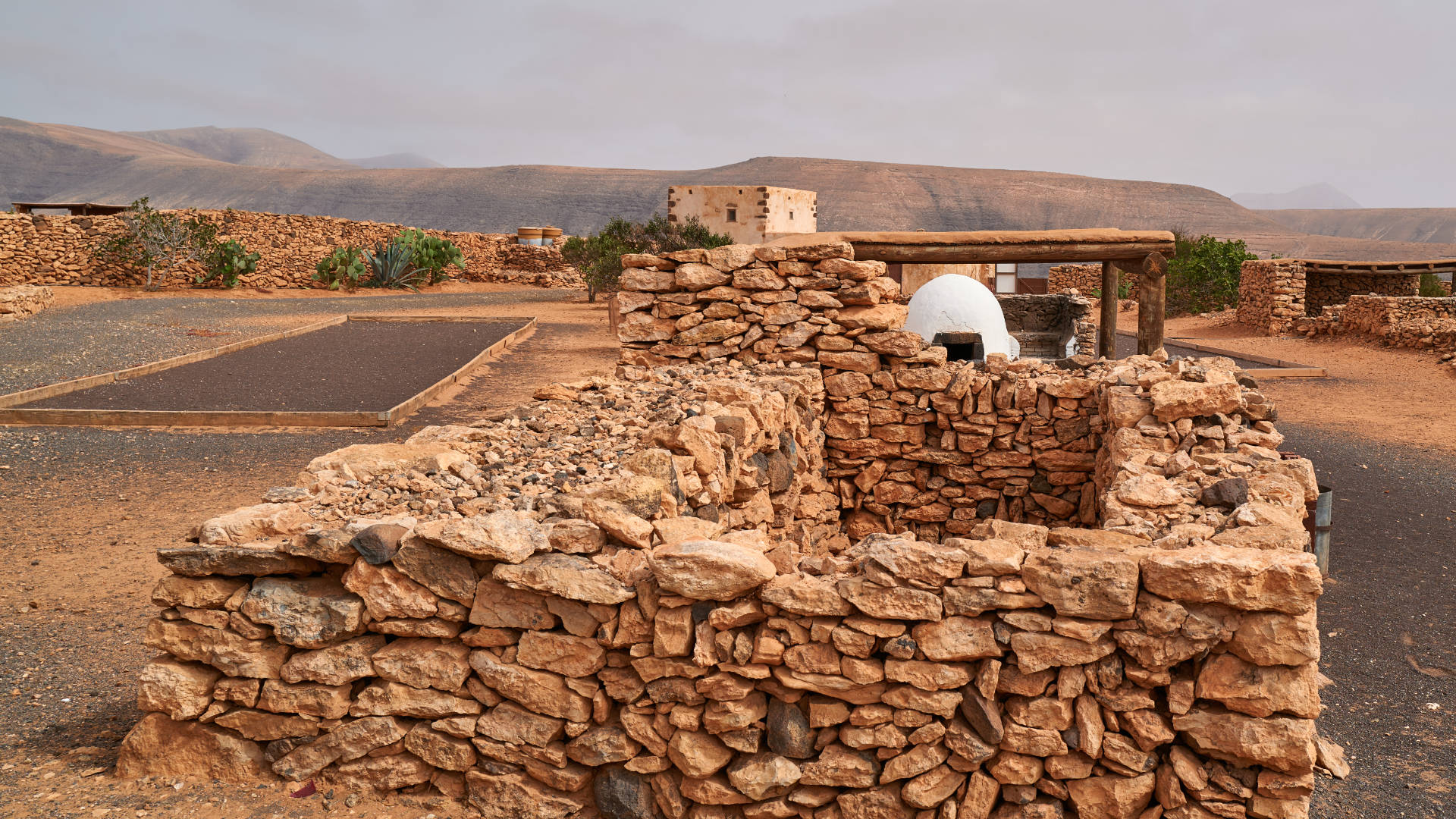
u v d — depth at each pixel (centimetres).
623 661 344
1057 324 1998
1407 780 462
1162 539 335
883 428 735
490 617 347
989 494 726
